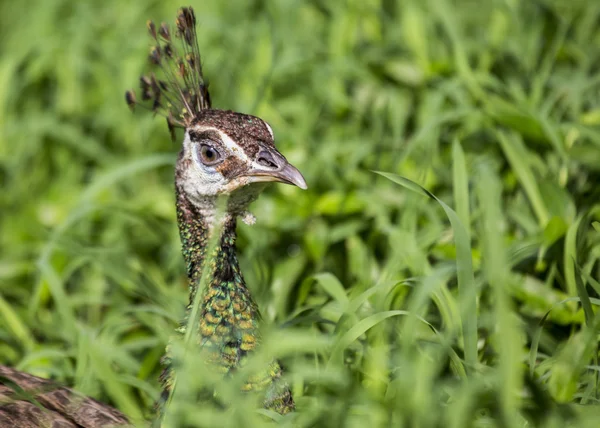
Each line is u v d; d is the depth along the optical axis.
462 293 6.60
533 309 7.99
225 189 7.36
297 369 6.93
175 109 8.11
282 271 9.09
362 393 6.39
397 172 9.33
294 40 12.53
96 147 12.23
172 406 6.35
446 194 9.69
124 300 9.80
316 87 11.75
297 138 10.88
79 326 8.34
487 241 7.09
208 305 7.08
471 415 5.99
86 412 6.96
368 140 10.84
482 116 9.62
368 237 9.50
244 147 7.36
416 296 6.46
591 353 6.84
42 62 13.01
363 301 7.11
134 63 12.77
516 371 5.80
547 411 6.00
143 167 9.96
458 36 10.72
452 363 6.57
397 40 12.38
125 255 10.09
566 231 7.98
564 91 10.37
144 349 8.91
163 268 10.41
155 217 10.53
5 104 13.02
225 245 7.35
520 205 9.20
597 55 11.28
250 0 13.47
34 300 8.99
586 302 6.83
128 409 7.30
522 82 10.97
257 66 12.02
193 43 7.81
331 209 9.67
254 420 6.00
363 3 12.66
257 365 6.41
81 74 13.19
